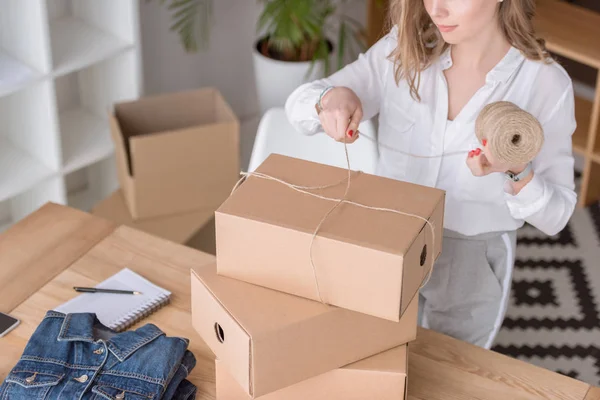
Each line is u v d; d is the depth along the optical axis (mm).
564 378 1624
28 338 1701
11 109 2820
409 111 1849
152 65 3393
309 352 1401
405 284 1338
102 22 2900
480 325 1952
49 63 2617
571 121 1771
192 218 2746
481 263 1894
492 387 1604
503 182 1795
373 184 1481
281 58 3312
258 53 3301
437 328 1988
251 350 1345
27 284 1835
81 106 3129
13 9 2594
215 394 1590
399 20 1749
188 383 1592
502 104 1491
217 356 1479
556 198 1703
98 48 2799
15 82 2564
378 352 1477
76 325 1596
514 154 1470
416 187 1473
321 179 1498
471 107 1771
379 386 1458
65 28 2885
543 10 3371
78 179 3248
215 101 2861
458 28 1610
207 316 1464
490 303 1931
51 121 2717
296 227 1359
